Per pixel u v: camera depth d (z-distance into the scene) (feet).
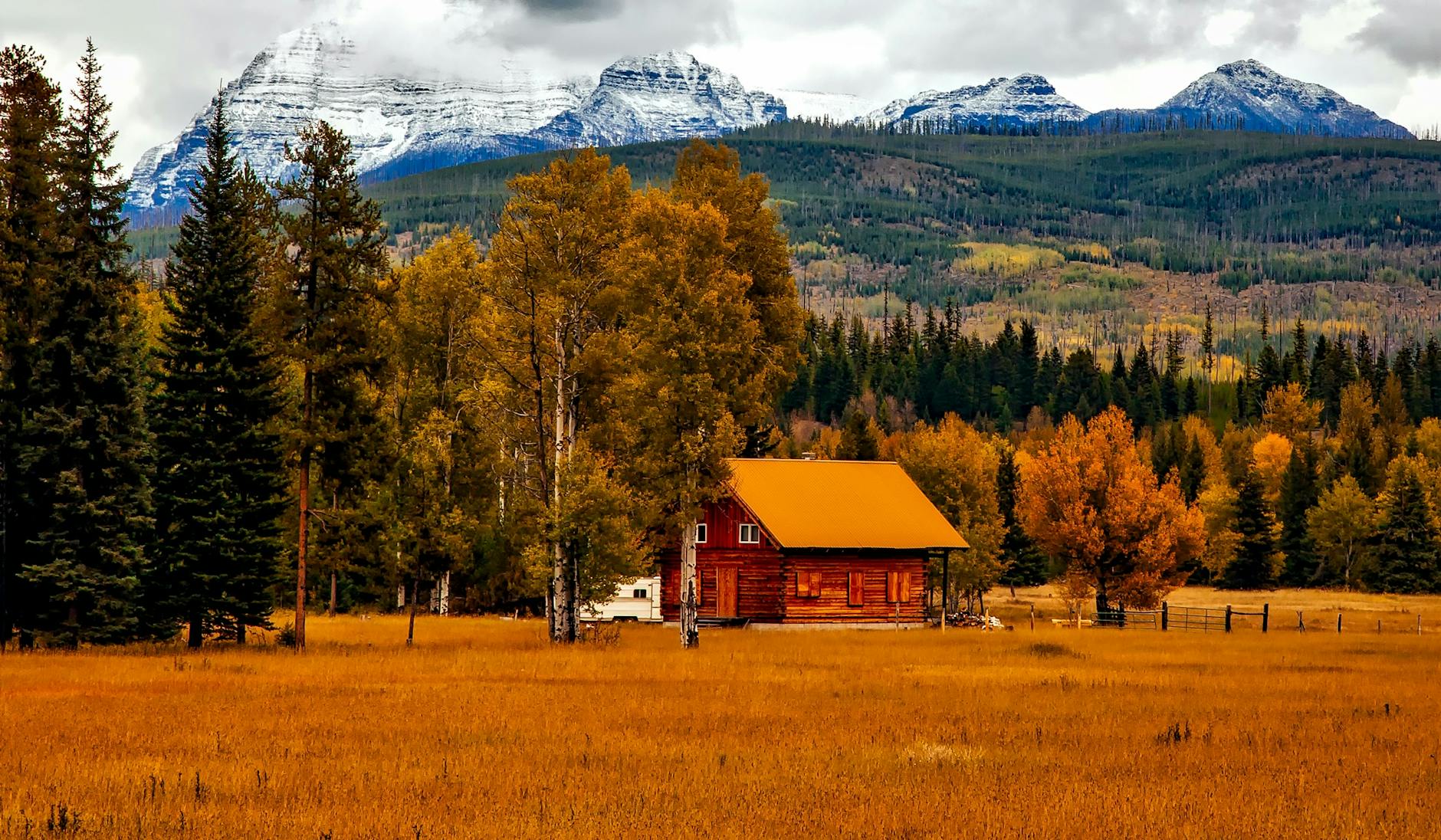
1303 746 116.06
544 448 233.96
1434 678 175.73
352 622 284.41
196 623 211.61
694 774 98.68
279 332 205.36
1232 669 187.42
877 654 209.56
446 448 262.06
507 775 97.86
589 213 237.86
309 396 210.18
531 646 217.15
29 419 212.64
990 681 165.48
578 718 127.34
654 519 230.48
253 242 207.41
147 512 214.90
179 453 214.28
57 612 210.18
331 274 206.59
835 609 291.99
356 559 317.01
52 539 208.23
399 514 282.36
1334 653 220.23
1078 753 111.24
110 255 216.54
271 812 84.99
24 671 165.48
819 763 104.06
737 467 304.50
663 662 186.91
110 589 209.36
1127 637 262.47
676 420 229.04
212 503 210.59
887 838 80.64
